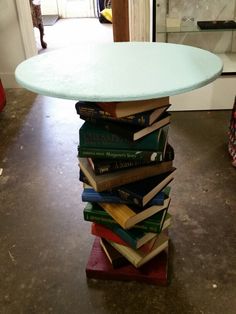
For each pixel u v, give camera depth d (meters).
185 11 2.47
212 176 1.80
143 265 1.24
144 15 2.40
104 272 1.23
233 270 1.27
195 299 1.17
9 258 1.36
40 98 2.86
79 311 1.15
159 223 1.10
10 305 1.18
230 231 1.45
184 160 1.95
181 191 1.69
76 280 1.26
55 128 2.38
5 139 2.26
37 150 2.12
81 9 5.59
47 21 5.34
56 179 1.83
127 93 0.79
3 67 3.03
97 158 1.04
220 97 2.50
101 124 0.99
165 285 1.22
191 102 2.52
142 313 1.14
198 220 1.51
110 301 1.18
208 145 2.10
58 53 1.13
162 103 0.96
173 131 2.28
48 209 1.61
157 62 1.00
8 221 1.55
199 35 2.61
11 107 2.72
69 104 2.73
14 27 2.89
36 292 1.22
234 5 2.49
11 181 1.83
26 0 2.81
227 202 1.61
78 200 1.67
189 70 0.92
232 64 2.53
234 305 1.15
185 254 1.34
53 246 1.41
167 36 2.55
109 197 1.10
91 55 1.09
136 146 0.99
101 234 1.22
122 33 2.49
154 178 1.09
